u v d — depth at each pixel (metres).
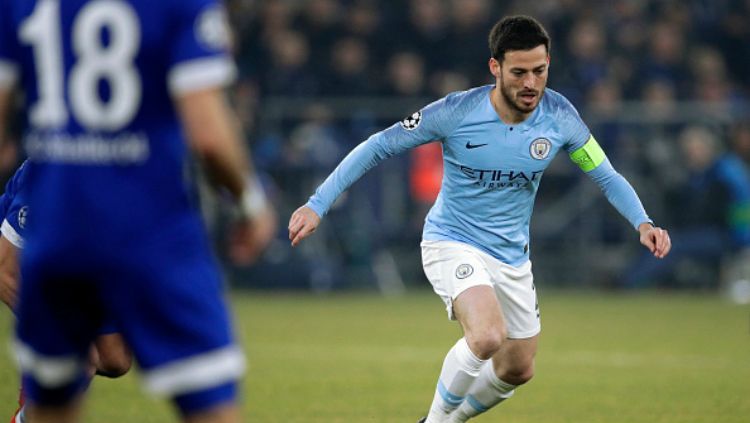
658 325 43.78
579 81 58.72
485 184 20.59
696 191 55.34
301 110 58.84
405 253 57.62
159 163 11.90
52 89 11.99
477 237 20.73
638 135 57.44
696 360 33.97
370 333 40.81
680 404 25.94
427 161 55.50
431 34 60.50
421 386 28.53
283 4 62.34
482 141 20.44
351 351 35.72
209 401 12.02
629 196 21.09
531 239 57.72
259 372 30.86
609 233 57.41
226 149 11.66
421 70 60.22
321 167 56.69
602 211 57.31
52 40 11.98
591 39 59.38
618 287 57.19
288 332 40.97
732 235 55.03
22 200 19.05
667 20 63.12
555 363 33.16
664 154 56.56
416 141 20.67
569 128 20.84
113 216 11.81
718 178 54.62
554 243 57.75
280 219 56.47
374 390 27.81
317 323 44.00
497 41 19.97
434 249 21.05
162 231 11.89
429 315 47.19
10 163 45.91
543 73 19.70
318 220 20.36
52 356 12.41
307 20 61.62
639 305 51.38
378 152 20.67
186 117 11.69
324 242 56.91
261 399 26.20
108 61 11.84
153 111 11.89
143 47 11.78
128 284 11.88
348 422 23.36
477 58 60.09
